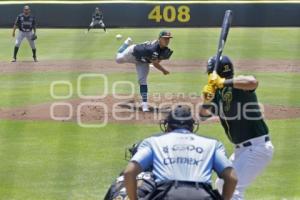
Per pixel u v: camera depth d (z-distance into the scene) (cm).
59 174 2564
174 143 1409
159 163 1388
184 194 1333
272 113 3725
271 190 2372
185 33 9125
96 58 6475
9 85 4809
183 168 1376
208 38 8406
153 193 1368
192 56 6588
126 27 10088
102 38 8531
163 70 3800
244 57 6556
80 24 10050
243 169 1805
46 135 3222
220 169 1395
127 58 3788
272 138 3147
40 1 10119
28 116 3656
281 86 4725
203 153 1398
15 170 2627
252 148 1800
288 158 2808
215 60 1800
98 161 2747
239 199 1806
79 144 3039
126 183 1379
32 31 6334
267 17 10056
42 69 5697
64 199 2255
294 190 2372
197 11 10088
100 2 10044
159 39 3747
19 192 2341
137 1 10094
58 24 10050
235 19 10056
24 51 7256
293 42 8050
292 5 10006
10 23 9975
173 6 10088
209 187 1370
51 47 7600
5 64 6141
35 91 4516
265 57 6562
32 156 2842
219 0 10225
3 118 3606
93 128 3356
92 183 2445
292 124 3453
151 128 3341
